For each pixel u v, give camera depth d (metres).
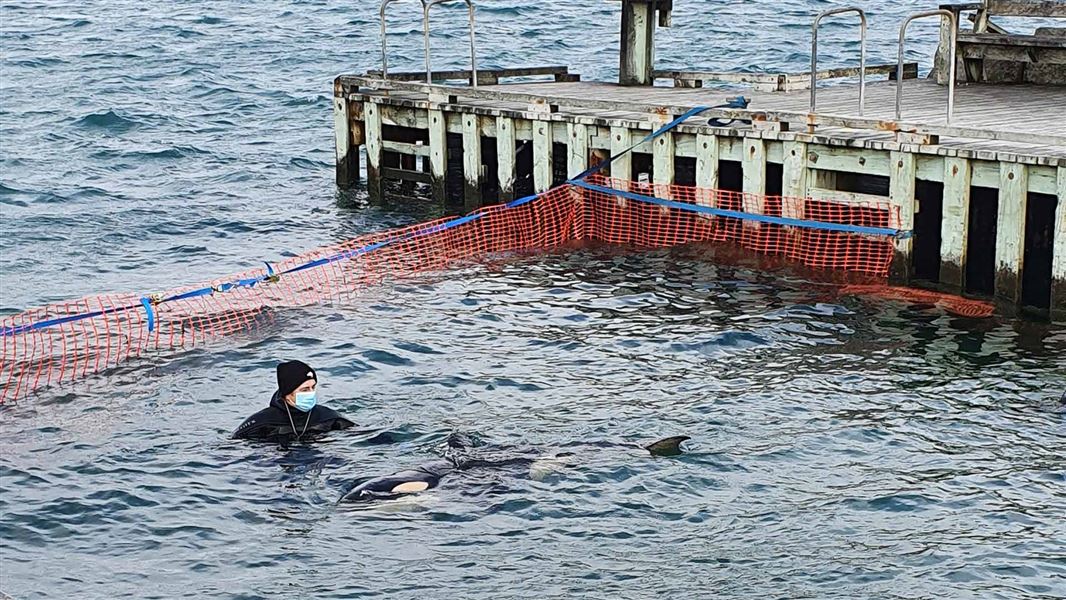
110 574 8.89
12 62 32.94
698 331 13.77
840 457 10.51
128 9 42.41
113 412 11.73
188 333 13.94
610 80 30.64
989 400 11.73
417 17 40.41
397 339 13.62
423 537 9.29
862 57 15.54
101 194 20.67
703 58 33.09
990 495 9.79
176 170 22.52
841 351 13.12
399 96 19.67
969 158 14.32
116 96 28.78
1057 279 13.91
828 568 8.80
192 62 33.12
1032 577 8.62
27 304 15.09
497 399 11.90
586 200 17.59
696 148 16.52
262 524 9.52
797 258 16.09
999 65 20.06
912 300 14.70
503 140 18.22
